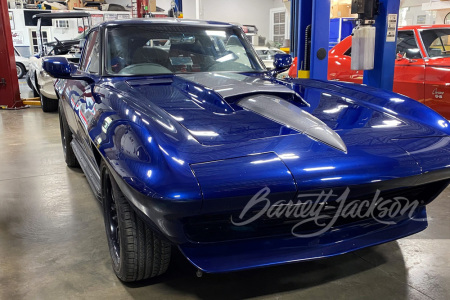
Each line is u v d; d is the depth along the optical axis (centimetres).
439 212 286
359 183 159
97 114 202
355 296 188
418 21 1082
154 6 955
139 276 191
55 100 767
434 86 479
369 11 362
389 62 390
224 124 175
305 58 445
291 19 605
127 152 159
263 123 179
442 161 176
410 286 196
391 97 230
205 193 141
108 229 215
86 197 324
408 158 171
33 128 622
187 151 153
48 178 375
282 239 176
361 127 189
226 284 199
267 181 148
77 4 1542
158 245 183
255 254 170
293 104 208
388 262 219
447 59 481
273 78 276
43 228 267
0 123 667
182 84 232
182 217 146
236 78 246
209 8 2177
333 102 218
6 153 472
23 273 212
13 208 302
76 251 236
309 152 161
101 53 268
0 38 795
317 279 203
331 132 177
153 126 165
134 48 271
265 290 194
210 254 166
